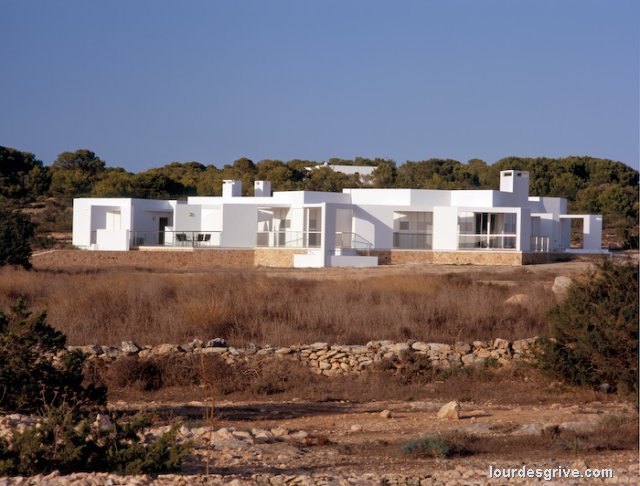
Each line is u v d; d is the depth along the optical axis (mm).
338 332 34781
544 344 27281
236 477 14750
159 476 14828
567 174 156750
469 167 176000
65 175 151125
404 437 19281
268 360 28797
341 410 23609
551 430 19359
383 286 46812
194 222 94375
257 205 90375
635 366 25344
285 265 84938
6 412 20250
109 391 26312
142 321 36188
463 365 29422
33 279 50156
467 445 18141
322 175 163125
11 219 73750
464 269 73062
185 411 23141
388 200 88000
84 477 14281
